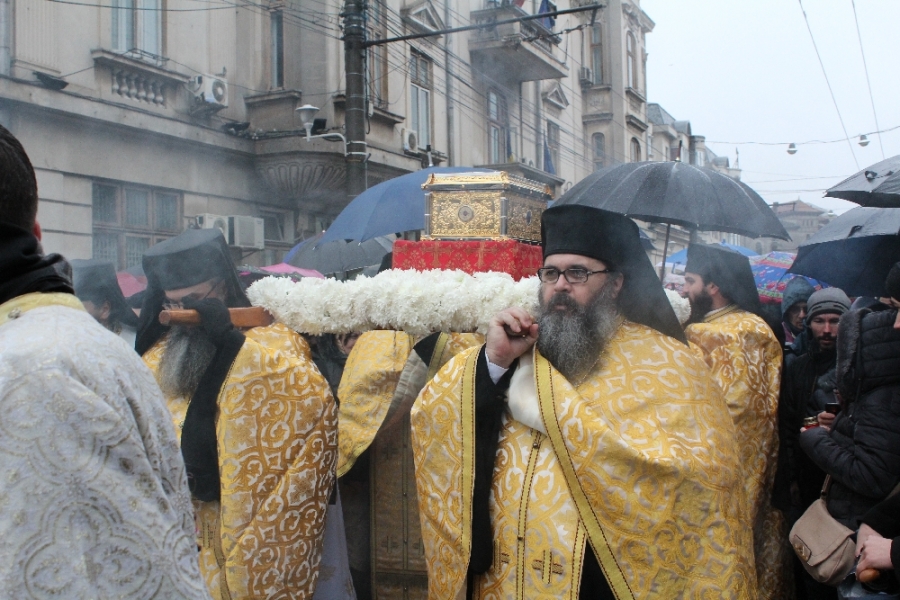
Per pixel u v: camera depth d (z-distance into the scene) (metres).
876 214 4.00
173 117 9.58
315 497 2.38
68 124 8.32
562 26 19.02
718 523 1.87
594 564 1.91
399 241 2.81
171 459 1.21
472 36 15.02
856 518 2.49
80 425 1.05
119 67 8.84
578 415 1.89
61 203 8.25
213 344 2.43
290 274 6.63
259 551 2.28
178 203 9.71
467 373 2.05
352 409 2.96
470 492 2.00
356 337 3.44
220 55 10.44
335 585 2.66
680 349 2.07
